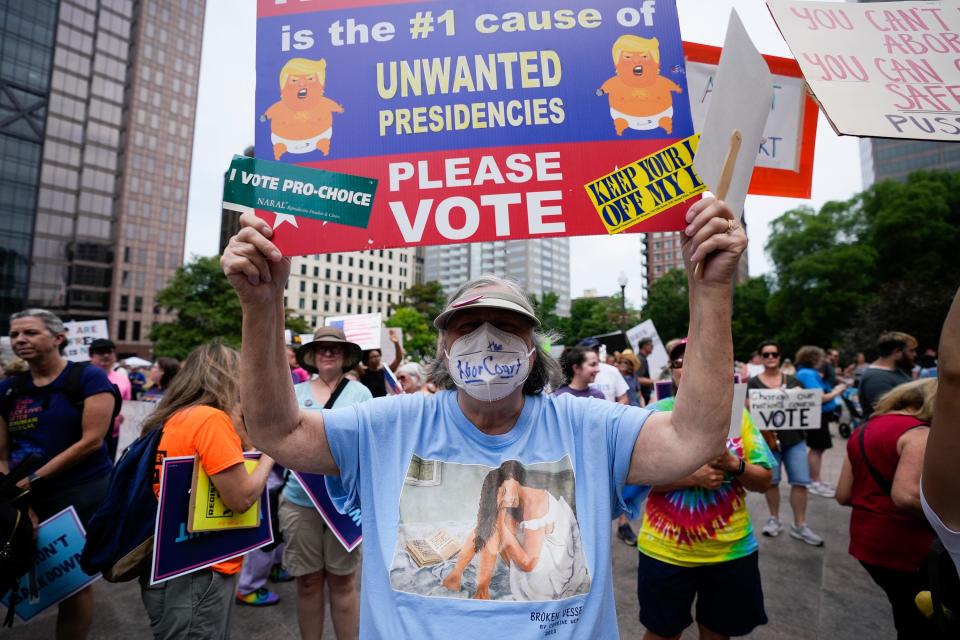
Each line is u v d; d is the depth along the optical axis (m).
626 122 1.50
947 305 24.20
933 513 1.17
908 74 1.28
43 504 2.92
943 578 1.44
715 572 2.35
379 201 1.47
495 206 1.49
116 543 2.08
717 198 1.24
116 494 2.14
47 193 67.19
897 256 33.62
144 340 74.31
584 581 1.22
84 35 70.19
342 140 1.51
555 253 125.12
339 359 3.44
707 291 1.25
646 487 1.40
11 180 64.12
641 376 8.91
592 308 74.12
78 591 2.63
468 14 1.56
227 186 1.38
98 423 3.01
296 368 6.48
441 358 1.58
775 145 2.03
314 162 1.50
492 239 1.47
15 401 3.02
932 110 1.25
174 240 78.25
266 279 1.28
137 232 74.38
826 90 1.26
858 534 2.47
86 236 70.38
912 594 2.20
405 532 1.27
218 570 2.18
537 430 1.40
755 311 51.47
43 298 66.75
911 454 2.20
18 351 2.96
